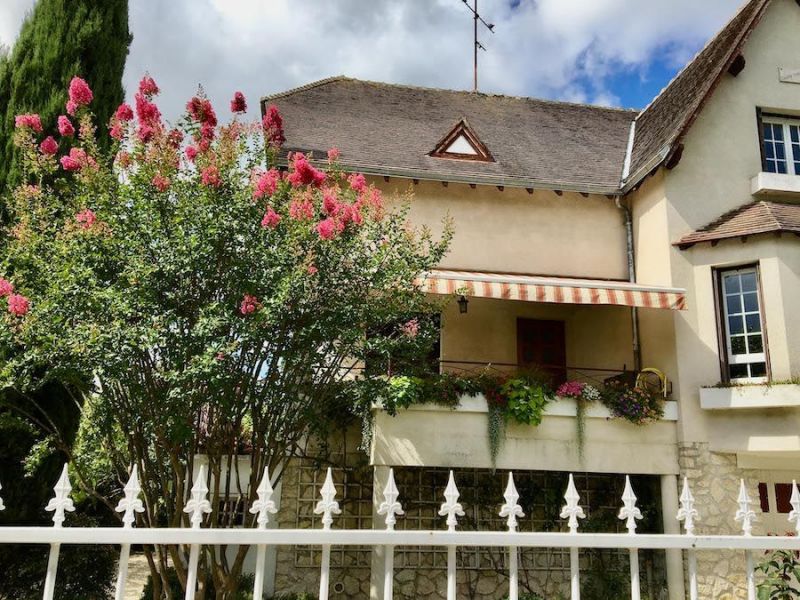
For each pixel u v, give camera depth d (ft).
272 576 51.26
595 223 63.31
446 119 72.43
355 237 36.06
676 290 50.08
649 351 55.72
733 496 49.88
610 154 70.90
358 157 60.54
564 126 76.38
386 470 47.21
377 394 37.76
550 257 61.52
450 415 48.83
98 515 41.37
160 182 30.89
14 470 35.14
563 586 54.03
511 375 51.49
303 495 53.16
